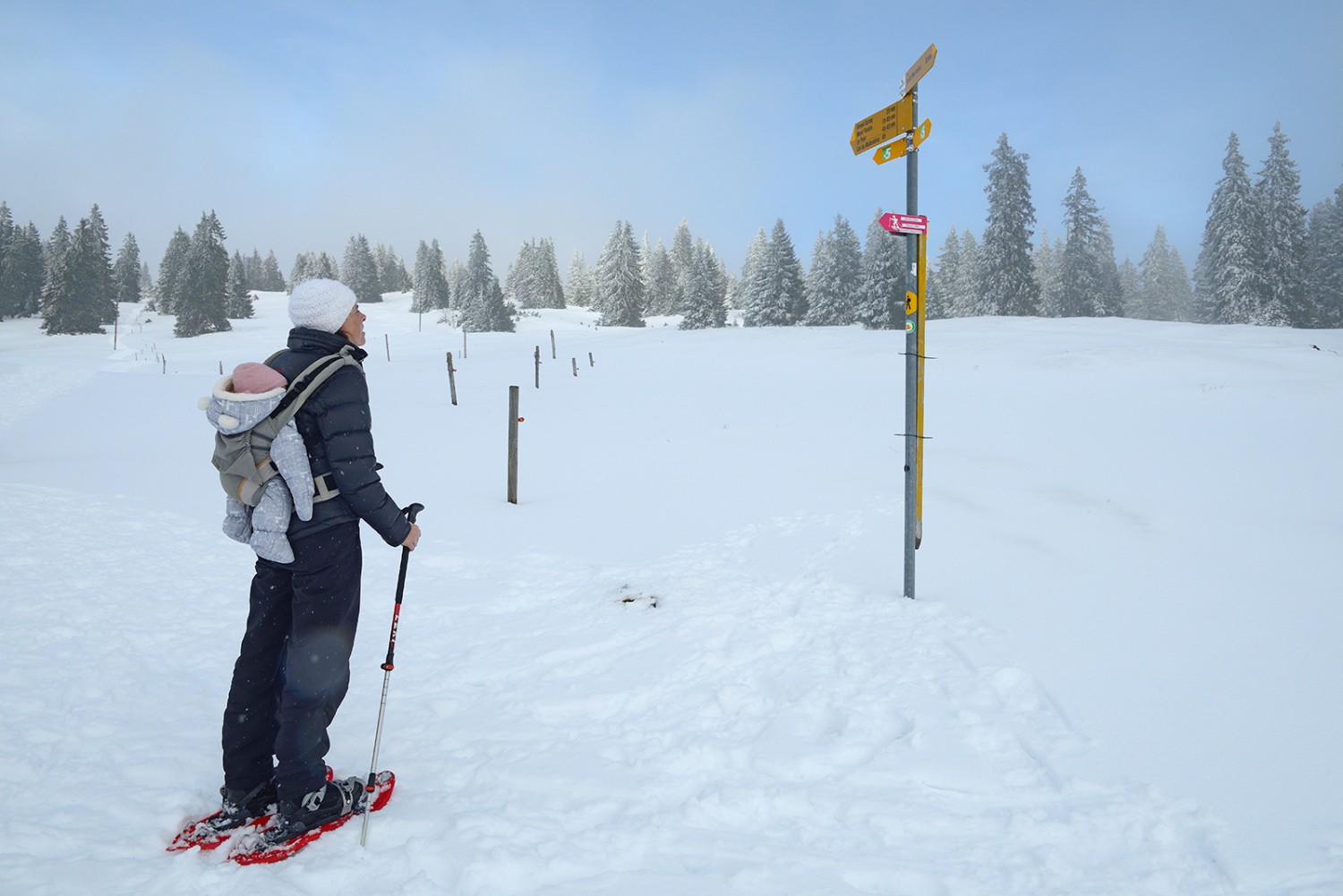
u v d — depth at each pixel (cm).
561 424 1538
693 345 3656
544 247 10412
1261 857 242
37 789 291
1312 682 357
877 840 258
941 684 381
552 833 260
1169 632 427
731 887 231
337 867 239
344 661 264
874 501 802
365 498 256
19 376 3250
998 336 2792
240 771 261
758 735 336
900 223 488
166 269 8594
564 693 386
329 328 268
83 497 942
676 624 487
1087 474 857
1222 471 837
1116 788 284
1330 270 6203
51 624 494
